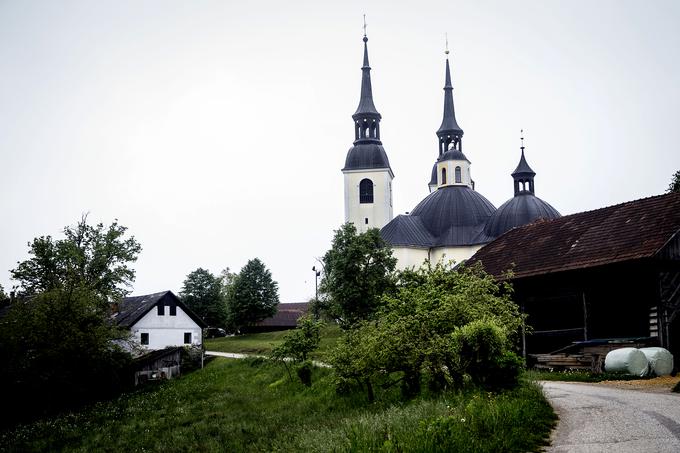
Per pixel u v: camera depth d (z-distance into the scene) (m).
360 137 104.75
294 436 26.66
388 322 28.02
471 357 23.25
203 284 105.00
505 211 85.69
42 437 38.75
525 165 86.75
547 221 47.03
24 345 48.62
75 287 53.84
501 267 44.28
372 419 20.33
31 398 48.44
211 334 105.38
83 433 38.62
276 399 40.06
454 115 103.44
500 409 17.97
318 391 37.56
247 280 100.50
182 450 31.09
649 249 35.50
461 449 14.94
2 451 36.31
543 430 17.36
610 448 15.19
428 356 25.36
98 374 53.09
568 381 32.38
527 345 42.47
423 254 89.12
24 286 60.66
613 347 35.81
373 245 65.56
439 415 17.78
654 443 15.40
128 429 37.69
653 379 31.09
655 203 39.78
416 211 94.25
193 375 58.62
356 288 63.50
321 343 61.53
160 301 71.19
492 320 23.78
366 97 105.69
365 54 106.75
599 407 20.77
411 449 14.84
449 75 103.69
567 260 39.84
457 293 27.59
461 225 89.88
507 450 15.30
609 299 38.47
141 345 63.25
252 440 29.84
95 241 63.66
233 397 43.28
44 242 61.31
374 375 31.03
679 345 35.91
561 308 42.28
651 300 35.75
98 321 52.94
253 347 77.31
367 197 102.81
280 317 112.38
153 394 50.06
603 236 39.94
